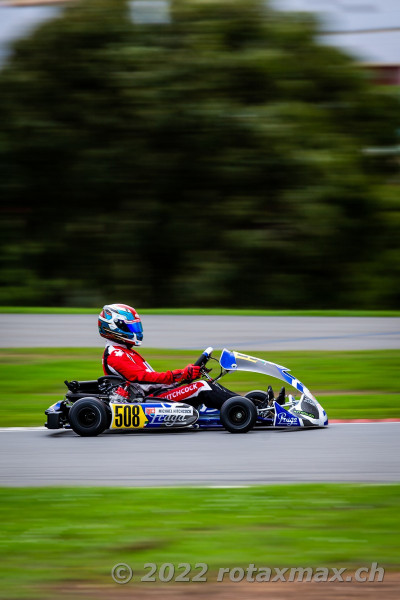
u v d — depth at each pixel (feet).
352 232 170.30
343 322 123.13
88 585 30.42
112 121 167.43
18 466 48.08
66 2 177.99
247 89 169.07
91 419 56.08
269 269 167.63
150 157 166.81
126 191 169.37
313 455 50.47
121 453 51.19
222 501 40.24
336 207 165.89
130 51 167.53
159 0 172.45
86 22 170.19
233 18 170.81
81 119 169.58
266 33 172.45
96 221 169.58
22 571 31.60
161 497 40.96
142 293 168.55
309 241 164.96
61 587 30.22
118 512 38.55
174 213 168.35
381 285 169.07
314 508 39.06
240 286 167.32
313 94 173.37
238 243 164.66
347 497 40.88
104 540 34.86
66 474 46.09
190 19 170.40
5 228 172.96
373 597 29.40
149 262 171.32
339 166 166.71
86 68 168.14
